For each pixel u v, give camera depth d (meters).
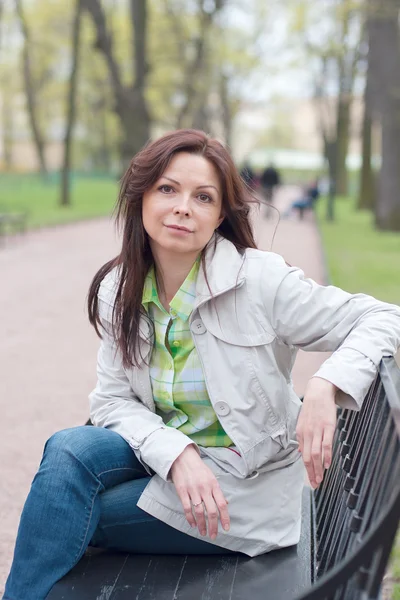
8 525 4.32
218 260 2.75
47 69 56.56
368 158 34.94
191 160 2.74
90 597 2.49
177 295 2.77
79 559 2.61
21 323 9.98
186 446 2.64
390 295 11.39
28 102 53.34
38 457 5.36
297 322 2.68
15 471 5.09
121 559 2.73
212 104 52.53
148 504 2.67
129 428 2.76
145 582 2.58
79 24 32.31
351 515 2.39
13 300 11.67
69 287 12.95
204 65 36.75
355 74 26.38
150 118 28.81
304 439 2.45
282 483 2.80
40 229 24.55
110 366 2.96
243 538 2.72
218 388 2.72
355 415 2.91
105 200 40.97
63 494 2.59
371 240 20.09
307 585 2.58
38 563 2.55
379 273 13.58
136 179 2.78
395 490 1.87
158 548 2.75
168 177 2.73
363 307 2.68
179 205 2.69
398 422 2.01
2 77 59.78
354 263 14.84
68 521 2.57
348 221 28.45
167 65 41.62
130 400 2.93
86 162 81.75
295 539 2.81
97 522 2.68
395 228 22.91
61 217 28.44
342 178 50.62
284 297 2.68
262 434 2.72
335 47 27.41
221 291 2.67
